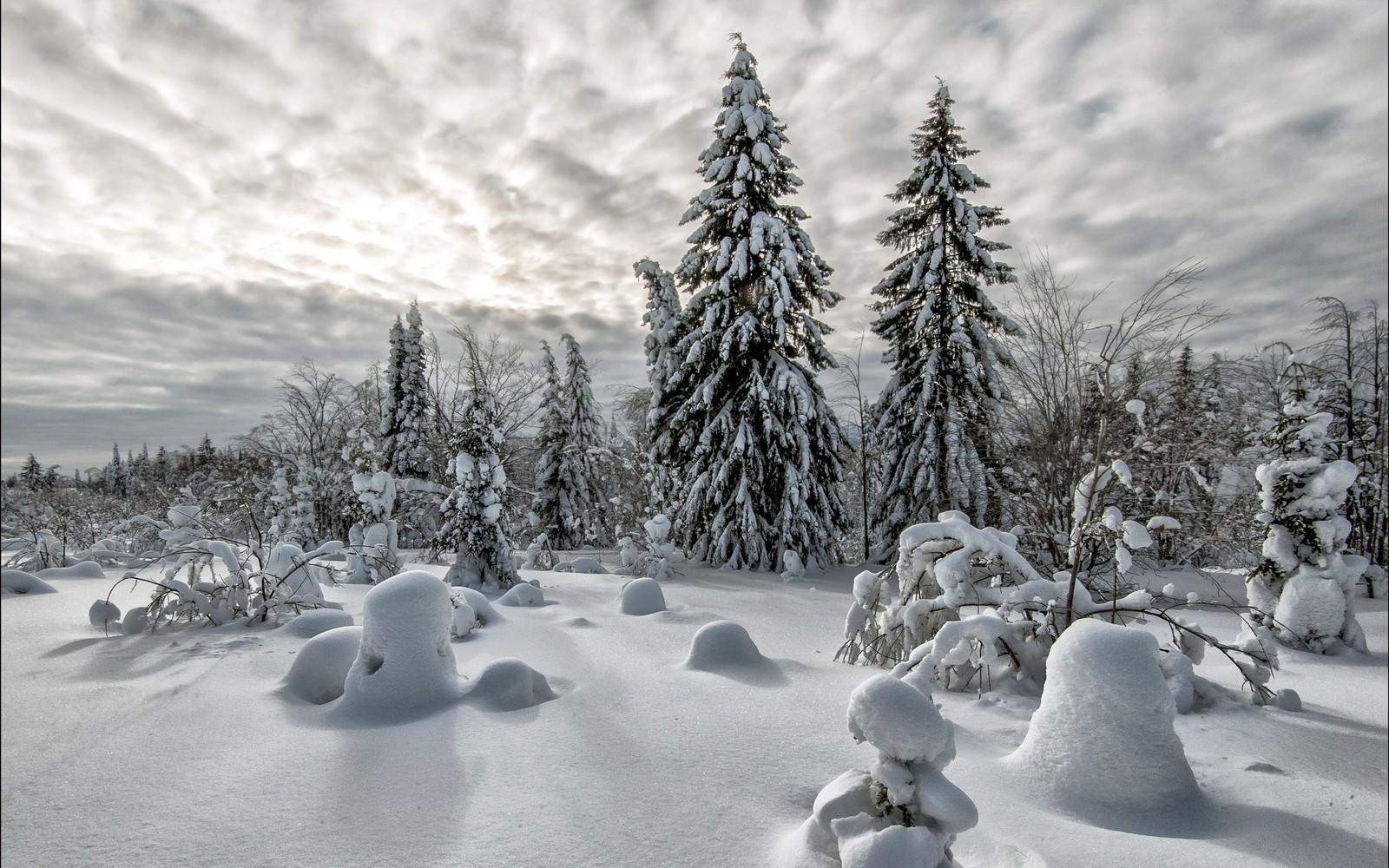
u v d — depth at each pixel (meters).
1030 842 2.99
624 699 4.69
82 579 10.79
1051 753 3.75
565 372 31.47
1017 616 7.25
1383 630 9.56
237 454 29.80
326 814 2.90
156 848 2.61
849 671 5.96
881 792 2.67
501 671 4.68
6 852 2.54
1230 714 5.20
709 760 3.58
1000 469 17.16
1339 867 2.83
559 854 2.62
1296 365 9.05
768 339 17.92
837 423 19.34
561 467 30.66
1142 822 3.33
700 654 5.74
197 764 3.40
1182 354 14.16
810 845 2.59
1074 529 6.06
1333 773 4.00
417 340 30.28
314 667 4.83
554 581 13.80
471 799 3.05
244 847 2.62
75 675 4.98
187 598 6.89
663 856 2.62
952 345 17.47
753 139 18.09
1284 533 8.71
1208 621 10.42
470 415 12.90
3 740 3.65
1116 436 12.80
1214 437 14.20
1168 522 5.65
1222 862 2.86
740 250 17.70
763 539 17.44
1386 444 16.70
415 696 4.38
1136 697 3.58
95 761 3.40
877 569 18.00
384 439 29.22
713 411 18.62
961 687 5.72
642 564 15.27
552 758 3.55
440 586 4.73
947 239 17.67
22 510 19.23
